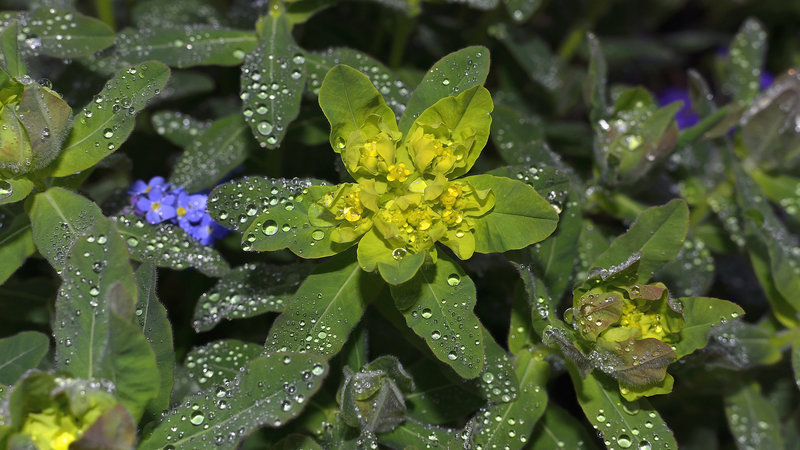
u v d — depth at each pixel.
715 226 0.51
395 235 0.40
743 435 0.47
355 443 0.43
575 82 0.54
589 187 0.48
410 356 0.47
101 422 0.38
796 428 0.49
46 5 0.50
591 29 0.56
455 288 0.42
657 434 0.42
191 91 0.51
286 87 0.44
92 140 0.43
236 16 0.51
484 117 0.42
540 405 0.43
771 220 0.48
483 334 0.43
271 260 0.48
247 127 0.47
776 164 0.50
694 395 0.49
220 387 0.41
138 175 0.51
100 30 0.46
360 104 0.42
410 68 0.52
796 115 0.48
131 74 0.43
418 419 0.45
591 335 0.42
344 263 0.43
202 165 0.47
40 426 0.39
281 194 0.42
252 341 0.47
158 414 0.41
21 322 0.47
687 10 0.68
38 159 0.42
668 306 0.42
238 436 0.40
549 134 0.53
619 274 0.42
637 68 0.62
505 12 0.53
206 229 0.45
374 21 0.55
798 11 0.64
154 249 0.44
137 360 0.39
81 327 0.40
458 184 0.41
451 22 0.54
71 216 0.43
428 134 0.42
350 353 0.44
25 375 0.38
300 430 0.44
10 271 0.43
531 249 0.44
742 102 0.52
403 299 0.42
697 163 0.51
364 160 0.42
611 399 0.42
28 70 0.47
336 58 0.46
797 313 0.47
